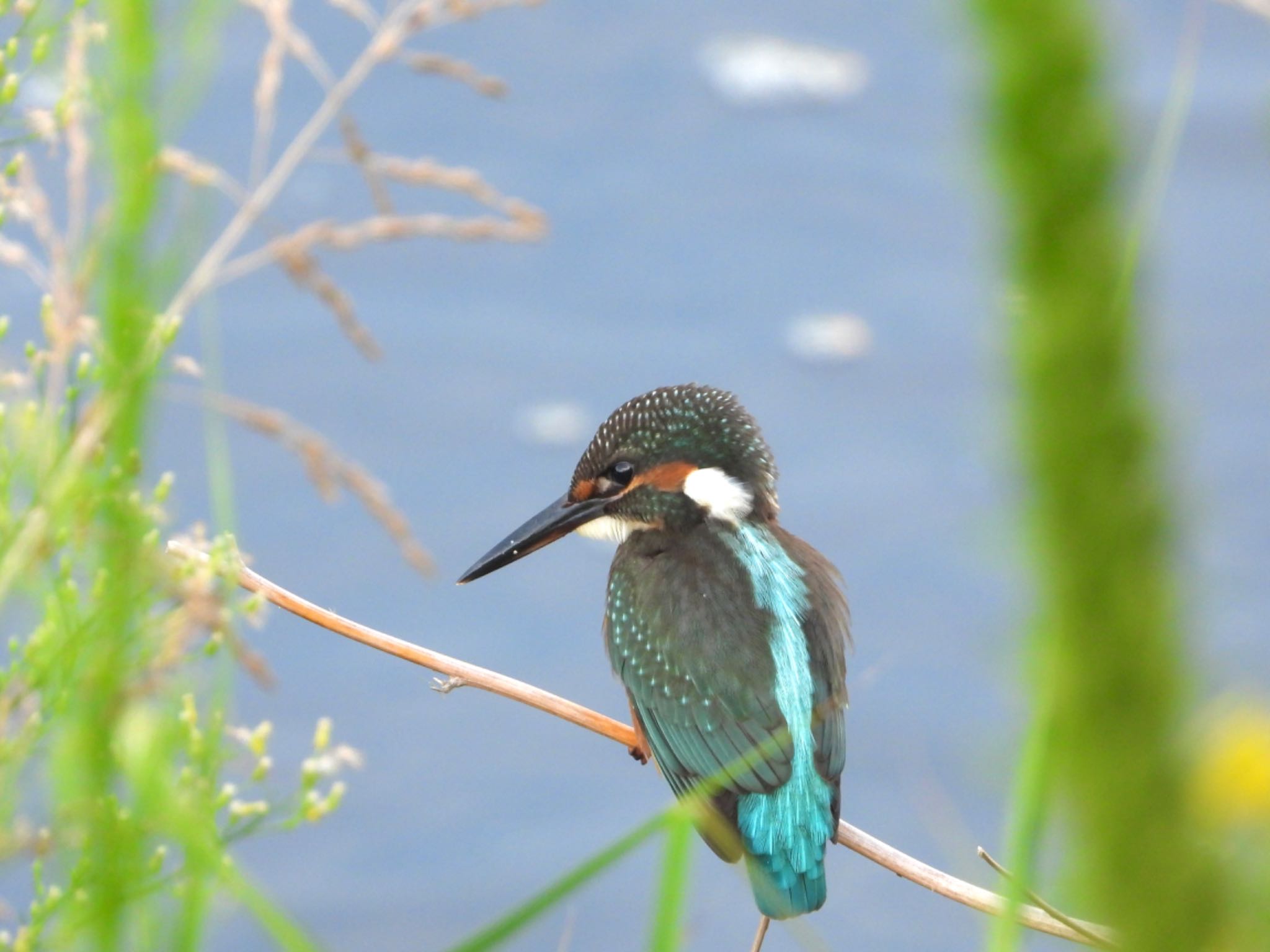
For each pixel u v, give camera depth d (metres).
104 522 4.01
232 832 4.32
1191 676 1.13
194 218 4.08
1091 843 1.15
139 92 3.95
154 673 3.96
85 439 4.03
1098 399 1.12
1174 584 1.13
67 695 3.88
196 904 3.65
